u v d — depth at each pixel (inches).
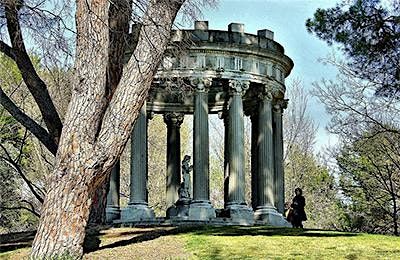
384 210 1713.8
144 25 654.5
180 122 1533.0
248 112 1481.3
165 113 1528.1
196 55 1306.6
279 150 1425.9
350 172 1828.2
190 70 1299.2
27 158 1804.9
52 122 855.7
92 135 621.6
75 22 645.3
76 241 611.2
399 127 1638.8
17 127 1679.4
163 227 1058.7
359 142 1737.2
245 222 1255.5
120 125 630.5
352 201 1893.5
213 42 1301.7
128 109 635.5
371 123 1668.3
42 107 855.1
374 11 1088.2
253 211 1328.7
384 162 1752.0
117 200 1318.9
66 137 618.5
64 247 603.2
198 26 1320.1
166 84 1195.9
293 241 816.3
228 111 1376.7
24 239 932.6
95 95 625.6
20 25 762.8
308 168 2332.7
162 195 2404.0
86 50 630.5
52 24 696.4
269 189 1333.7
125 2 676.1
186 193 1378.0
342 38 1104.2
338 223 2122.3
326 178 2295.8
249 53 1327.5
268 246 772.6
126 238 890.7
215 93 1493.6
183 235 893.2
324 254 714.2
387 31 1091.9
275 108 1434.5
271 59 1358.3
